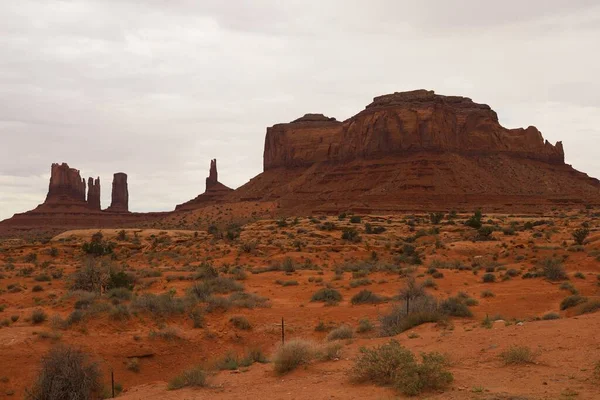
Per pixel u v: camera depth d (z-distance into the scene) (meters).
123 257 82.19
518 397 10.62
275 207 190.12
